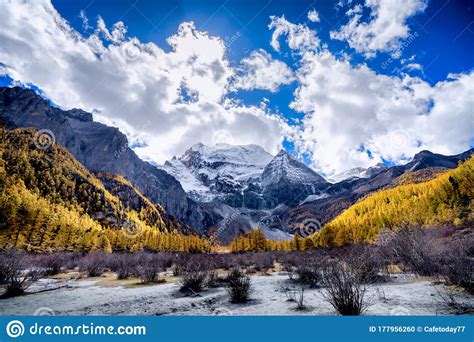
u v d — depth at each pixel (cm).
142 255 2536
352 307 527
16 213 5422
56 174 10712
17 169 9106
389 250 1296
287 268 1648
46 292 984
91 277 1524
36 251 4234
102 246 5625
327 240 6588
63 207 8544
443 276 820
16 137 11094
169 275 1571
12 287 905
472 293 624
